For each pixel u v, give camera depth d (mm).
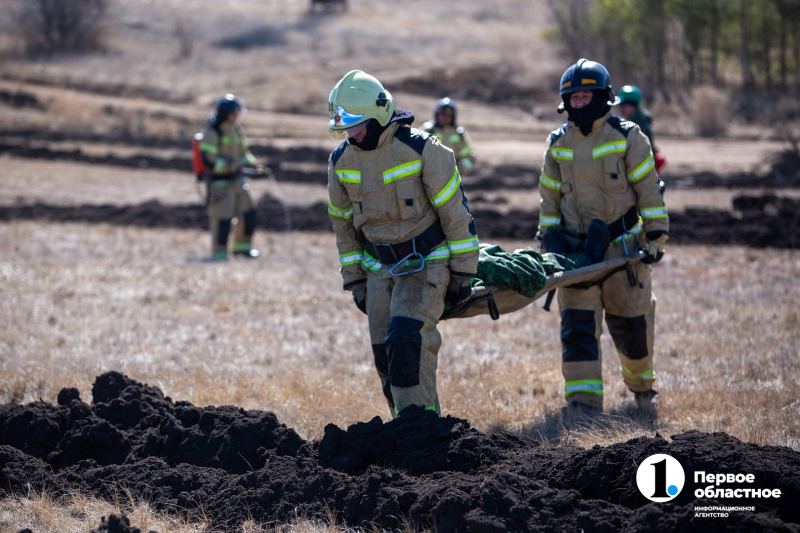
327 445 9141
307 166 50938
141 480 9078
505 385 13539
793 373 13312
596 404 12000
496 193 42219
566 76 11531
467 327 17906
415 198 9445
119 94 77562
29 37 89562
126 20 105750
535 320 18562
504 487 7461
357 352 15633
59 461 9984
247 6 127625
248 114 72875
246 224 27672
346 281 10398
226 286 22016
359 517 8008
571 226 12180
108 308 19297
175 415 10555
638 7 81812
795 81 79750
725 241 27672
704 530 6875
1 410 10859
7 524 8258
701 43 83562
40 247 27969
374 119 9227
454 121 26875
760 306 18766
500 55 93250
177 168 50969
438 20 122000
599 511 7285
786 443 10008
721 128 67000
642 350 12367
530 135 68812
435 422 9062
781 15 75188
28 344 15867
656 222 11750
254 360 15172
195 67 89500
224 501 8469
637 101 20578
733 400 11938
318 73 87375
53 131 59938
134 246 28922
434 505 7582
